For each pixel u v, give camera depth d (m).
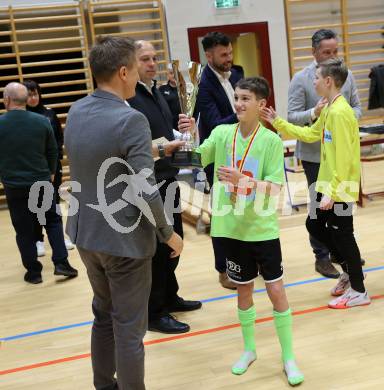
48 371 2.50
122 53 1.77
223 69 3.06
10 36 7.05
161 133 2.59
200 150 2.34
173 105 4.21
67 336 2.90
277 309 2.23
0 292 3.79
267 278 2.22
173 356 2.52
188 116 2.39
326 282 3.35
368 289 3.13
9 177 3.69
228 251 2.27
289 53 7.59
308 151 3.37
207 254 4.21
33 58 7.24
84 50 7.07
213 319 2.92
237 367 2.31
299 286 3.31
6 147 3.63
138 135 1.69
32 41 6.83
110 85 1.80
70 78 7.39
